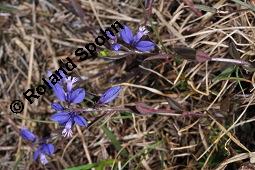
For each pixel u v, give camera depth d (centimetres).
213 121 20
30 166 23
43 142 21
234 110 20
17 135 24
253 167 19
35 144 22
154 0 23
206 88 21
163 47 20
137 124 22
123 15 24
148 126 22
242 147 19
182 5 22
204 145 20
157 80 22
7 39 25
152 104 22
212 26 22
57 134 22
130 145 22
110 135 21
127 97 23
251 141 20
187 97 21
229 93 21
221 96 21
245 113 20
